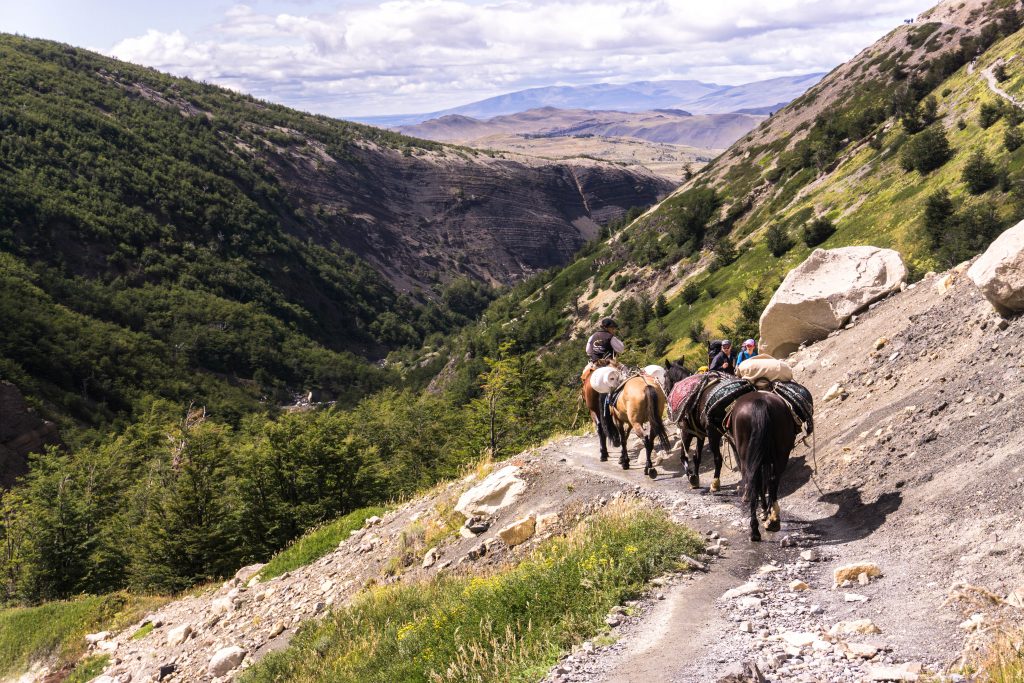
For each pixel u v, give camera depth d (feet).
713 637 19.80
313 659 35.88
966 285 42.93
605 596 23.99
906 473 29.35
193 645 53.11
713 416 30.17
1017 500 21.75
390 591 39.14
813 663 17.02
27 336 511.81
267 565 63.72
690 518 30.78
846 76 529.86
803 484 34.47
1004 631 15.90
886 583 21.53
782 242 333.01
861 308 55.47
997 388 29.84
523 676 20.57
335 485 108.37
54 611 81.66
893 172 321.93
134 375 550.36
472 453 134.00
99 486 200.13
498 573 33.71
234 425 522.88
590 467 43.75
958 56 405.80
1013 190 211.41
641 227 532.73
